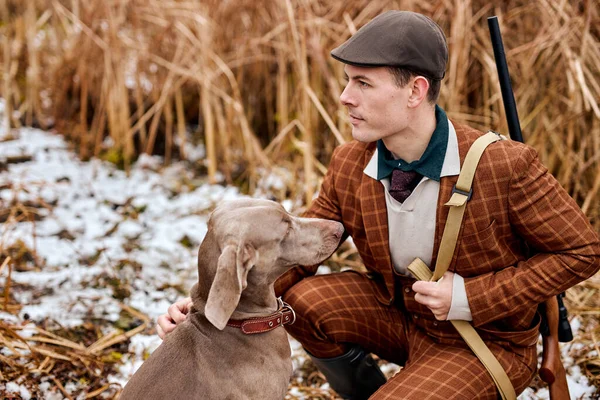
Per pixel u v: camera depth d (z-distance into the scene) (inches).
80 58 204.7
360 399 113.0
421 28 88.9
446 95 174.4
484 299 92.4
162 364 91.4
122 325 138.5
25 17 225.8
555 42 163.2
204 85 190.2
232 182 195.0
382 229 98.0
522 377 98.4
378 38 88.3
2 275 150.9
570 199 93.1
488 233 92.4
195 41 192.4
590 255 90.9
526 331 98.0
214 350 92.8
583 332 132.5
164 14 201.5
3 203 176.7
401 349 109.0
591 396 116.6
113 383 121.6
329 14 188.2
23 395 115.0
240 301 96.5
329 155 192.9
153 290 150.7
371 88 89.7
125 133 202.2
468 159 91.0
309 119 177.6
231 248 87.4
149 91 215.2
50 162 200.1
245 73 208.4
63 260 159.0
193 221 177.6
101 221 176.7
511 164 90.2
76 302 143.1
